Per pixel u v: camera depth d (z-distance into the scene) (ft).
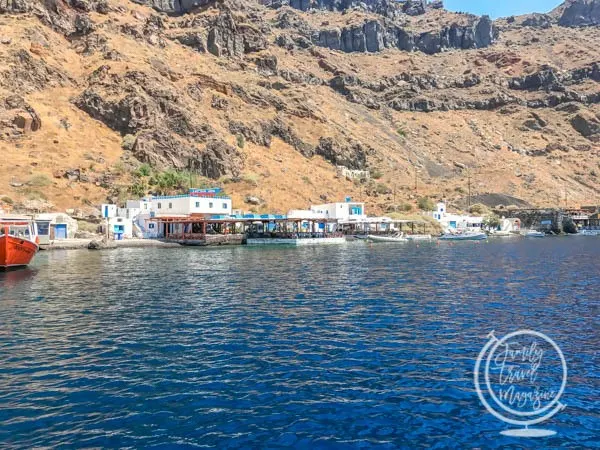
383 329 71.46
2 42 440.04
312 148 548.31
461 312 83.82
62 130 392.06
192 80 527.40
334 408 44.04
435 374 52.42
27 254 159.33
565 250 255.91
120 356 58.39
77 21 538.06
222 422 41.19
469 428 40.55
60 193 318.86
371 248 273.33
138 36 568.41
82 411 43.06
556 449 37.32
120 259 194.70
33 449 36.50
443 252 240.12
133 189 348.38
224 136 472.85
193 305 90.79
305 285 117.80
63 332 69.92
